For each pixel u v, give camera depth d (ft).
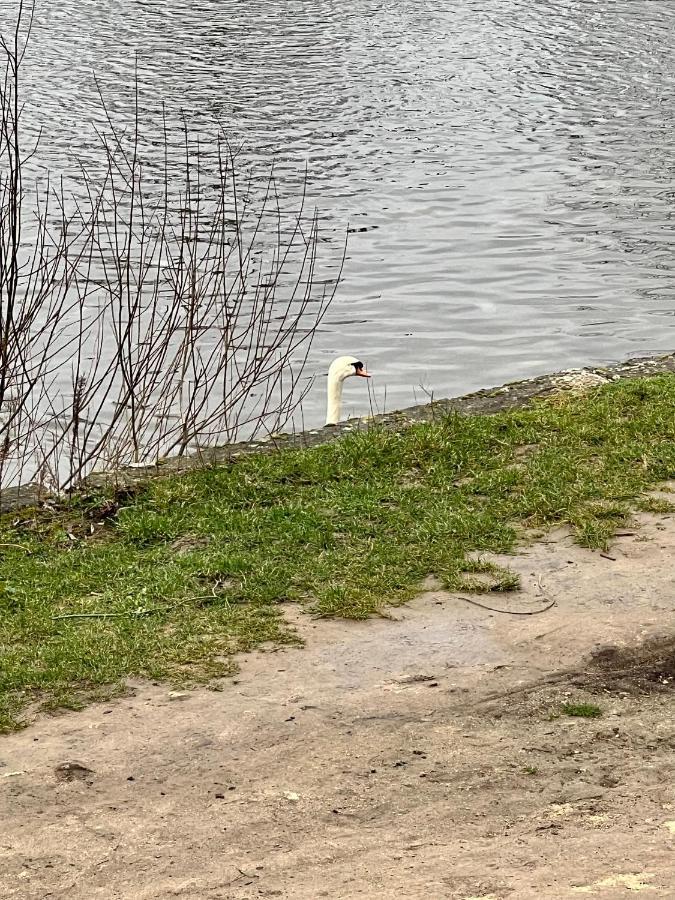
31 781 17.70
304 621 21.01
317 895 14.90
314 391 35.24
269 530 22.80
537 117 63.05
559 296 41.65
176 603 21.34
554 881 14.70
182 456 25.29
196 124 59.67
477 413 26.18
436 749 18.33
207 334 37.24
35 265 40.55
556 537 22.61
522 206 49.11
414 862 15.49
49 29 83.97
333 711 19.40
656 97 66.90
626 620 20.81
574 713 19.24
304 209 48.14
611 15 91.45
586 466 24.11
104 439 25.63
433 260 44.14
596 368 28.02
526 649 20.42
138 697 19.75
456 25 88.53
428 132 60.08
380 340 38.58
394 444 24.90
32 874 15.75
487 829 16.24
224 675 20.06
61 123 58.29
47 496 24.17
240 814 16.87
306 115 62.69
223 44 80.74
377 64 75.56
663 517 22.91
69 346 35.81
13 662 20.20
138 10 92.99
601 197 50.11
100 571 22.03
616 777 17.40
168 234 44.09
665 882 14.46
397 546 22.39
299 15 92.32
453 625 20.88
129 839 16.40
